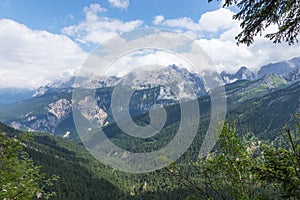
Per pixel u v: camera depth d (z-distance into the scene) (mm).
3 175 5191
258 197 4688
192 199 5441
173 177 5160
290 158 4207
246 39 4777
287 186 4148
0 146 5176
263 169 4504
